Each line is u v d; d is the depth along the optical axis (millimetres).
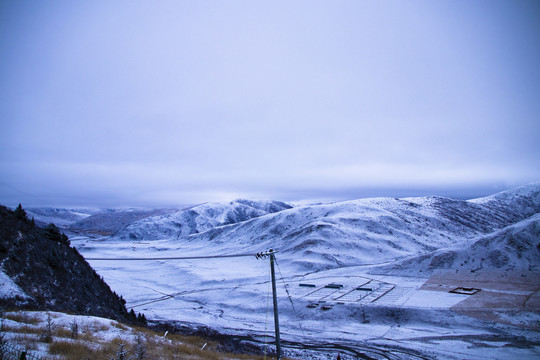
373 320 60188
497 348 43750
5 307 22844
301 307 69312
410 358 40625
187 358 20203
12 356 11828
